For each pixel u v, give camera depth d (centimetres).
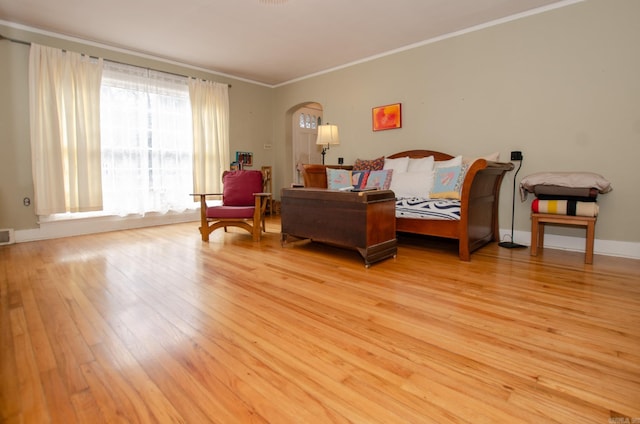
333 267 279
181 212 511
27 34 371
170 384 126
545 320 177
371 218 277
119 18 352
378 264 288
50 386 125
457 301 204
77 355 146
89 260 301
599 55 302
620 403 114
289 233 345
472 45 375
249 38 405
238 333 166
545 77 331
